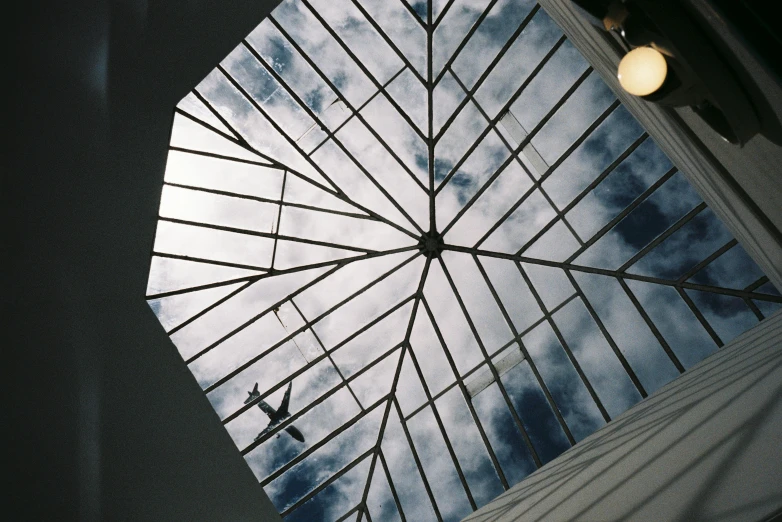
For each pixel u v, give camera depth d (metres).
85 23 11.04
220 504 15.59
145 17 11.73
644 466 6.84
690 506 4.51
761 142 4.68
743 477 4.21
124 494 14.01
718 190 8.92
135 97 12.73
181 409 14.88
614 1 4.02
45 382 12.44
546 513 8.89
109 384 13.57
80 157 12.23
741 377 7.71
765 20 2.99
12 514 12.52
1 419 11.95
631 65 3.98
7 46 10.47
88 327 13.15
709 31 3.70
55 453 12.77
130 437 13.95
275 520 16.50
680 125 7.05
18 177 11.52
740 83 3.90
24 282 11.93
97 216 12.91
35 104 11.21
